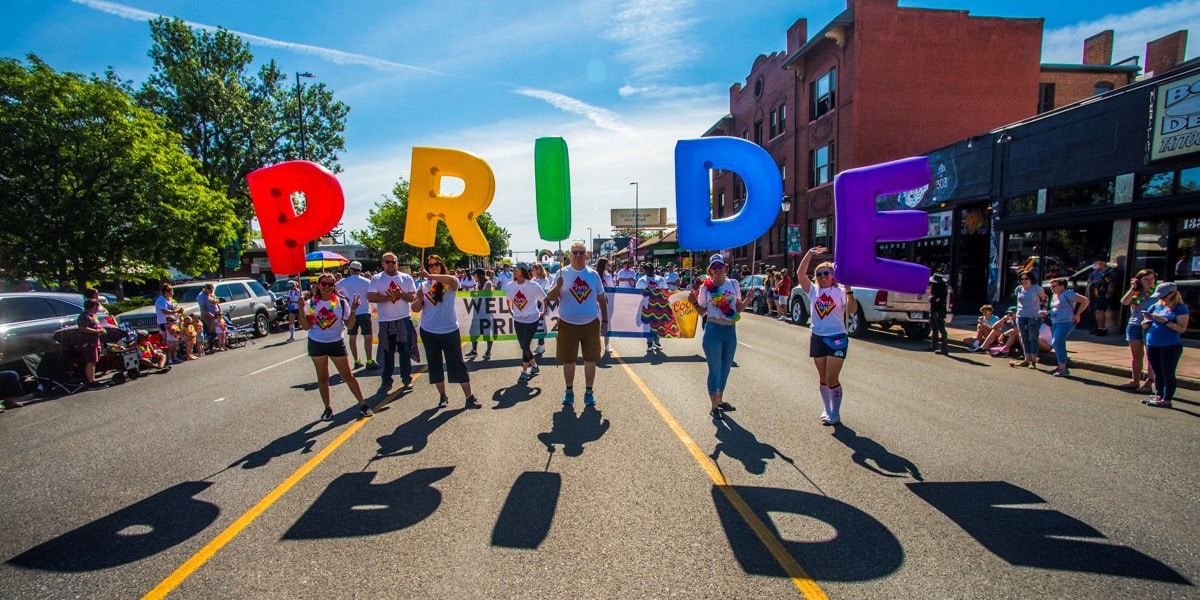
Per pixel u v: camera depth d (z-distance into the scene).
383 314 7.01
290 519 3.57
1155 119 10.45
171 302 11.19
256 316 15.79
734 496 3.81
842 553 3.06
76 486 4.26
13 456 5.09
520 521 3.48
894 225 5.28
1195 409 6.15
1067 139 12.45
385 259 6.91
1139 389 7.02
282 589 2.79
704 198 6.04
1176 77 10.06
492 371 8.58
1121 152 11.20
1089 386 7.40
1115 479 4.11
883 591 2.71
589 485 4.03
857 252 5.29
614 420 5.68
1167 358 6.23
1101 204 11.65
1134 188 10.96
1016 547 3.13
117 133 15.88
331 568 2.97
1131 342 7.04
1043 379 7.91
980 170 15.06
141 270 18.42
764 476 4.17
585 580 2.83
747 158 5.90
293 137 31.97
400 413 6.11
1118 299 11.23
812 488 3.95
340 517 3.58
